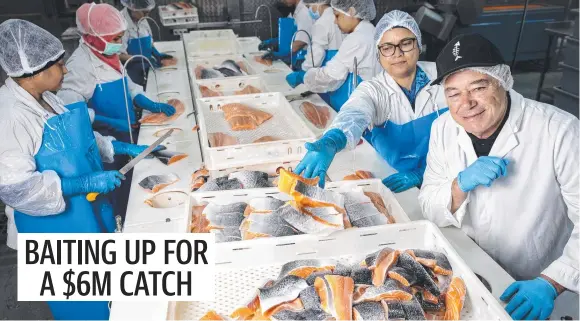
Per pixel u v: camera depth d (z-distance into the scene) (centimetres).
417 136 217
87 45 281
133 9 403
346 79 300
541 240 149
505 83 123
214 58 366
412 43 195
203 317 107
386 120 218
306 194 129
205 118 233
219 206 145
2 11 495
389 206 152
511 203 145
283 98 242
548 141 135
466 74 120
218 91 296
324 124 264
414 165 222
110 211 220
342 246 128
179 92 338
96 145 210
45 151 187
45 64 179
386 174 204
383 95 211
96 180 189
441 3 445
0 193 179
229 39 398
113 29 271
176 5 579
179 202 188
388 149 223
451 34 468
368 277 110
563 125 134
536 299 118
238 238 131
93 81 285
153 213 175
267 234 128
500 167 132
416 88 216
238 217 140
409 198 183
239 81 298
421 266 112
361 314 97
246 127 217
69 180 187
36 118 183
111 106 294
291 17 480
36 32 176
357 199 148
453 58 119
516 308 119
